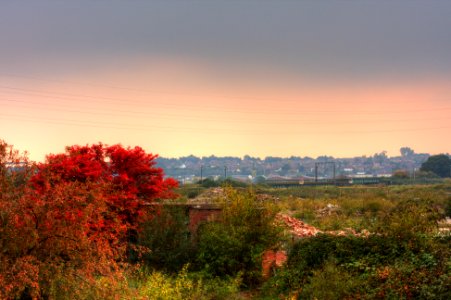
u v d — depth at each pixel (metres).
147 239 20.12
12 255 11.98
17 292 11.37
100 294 12.59
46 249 12.27
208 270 19.16
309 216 37.50
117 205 19.05
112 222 18.14
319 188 78.88
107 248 13.00
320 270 16.11
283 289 17.09
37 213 12.19
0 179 12.27
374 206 40.62
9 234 11.82
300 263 17.67
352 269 16.11
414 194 55.34
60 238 12.22
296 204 44.50
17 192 12.38
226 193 21.77
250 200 20.56
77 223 12.41
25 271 11.14
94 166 19.80
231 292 16.81
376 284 14.66
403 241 16.67
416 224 17.22
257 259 19.11
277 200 45.41
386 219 18.05
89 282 12.43
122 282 13.80
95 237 13.34
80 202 12.79
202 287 17.36
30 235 11.87
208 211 23.00
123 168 20.80
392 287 14.00
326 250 17.50
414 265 15.13
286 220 28.31
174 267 19.86
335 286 14.81
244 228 19.55
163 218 20.77
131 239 21.11
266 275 19.28
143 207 21.08
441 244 16.44
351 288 14.80
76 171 19.11
